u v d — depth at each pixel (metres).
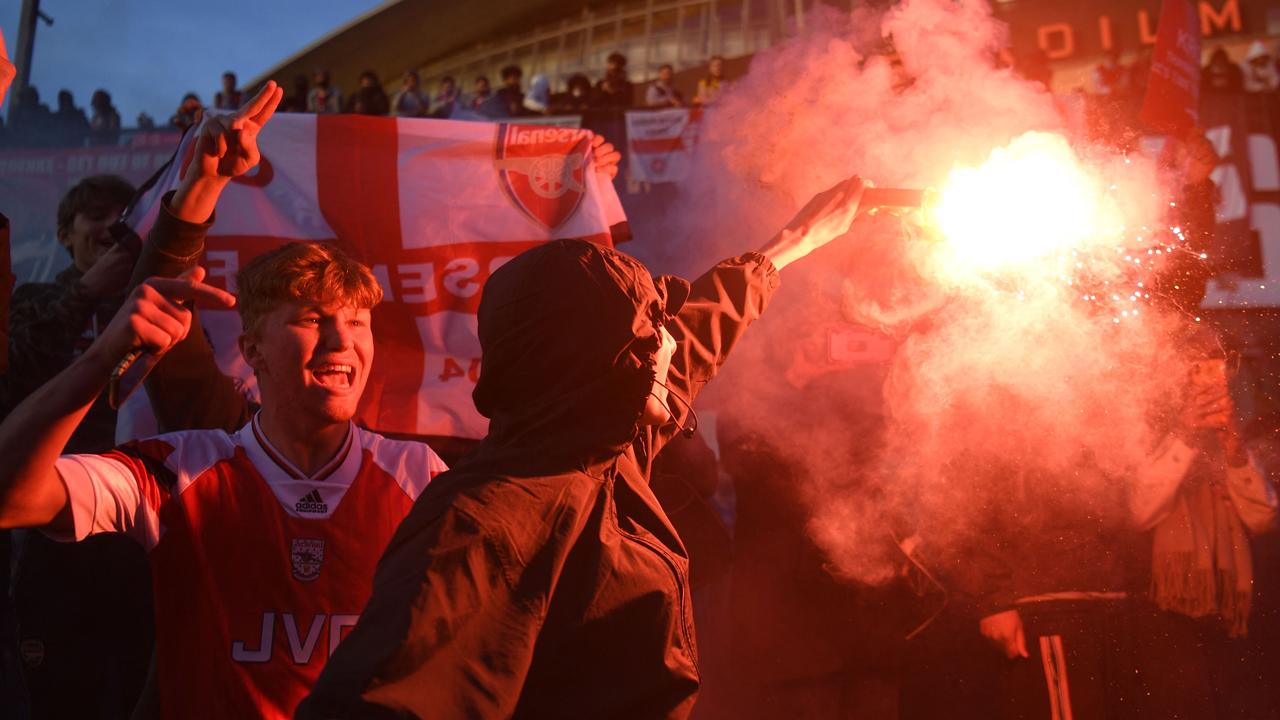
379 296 1.62
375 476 1.57
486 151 2.75
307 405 1.52
